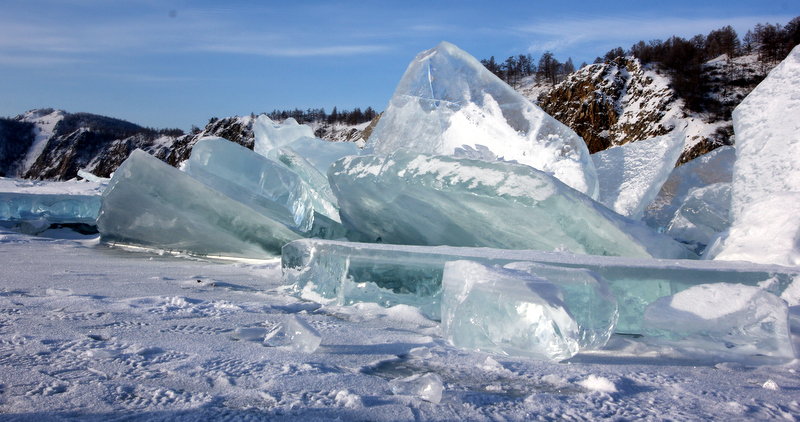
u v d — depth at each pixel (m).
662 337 2.82
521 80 88.00
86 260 5.77
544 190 4.23
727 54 63.56
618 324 3.01
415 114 5.91
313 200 6.77
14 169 136.25
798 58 5.38
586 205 4.19
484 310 2.59
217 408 1.63
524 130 5.69
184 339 2.50
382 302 3.53
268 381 1.92
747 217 4.42
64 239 8.30
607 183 6.21
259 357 2.24
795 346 2.64
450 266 2.86
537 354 2.48
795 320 2.88
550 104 63.31
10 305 3.10
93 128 131.62
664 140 6.26
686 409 1.82
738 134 5.46
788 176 4.79
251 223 6.21
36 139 147.25
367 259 3.62
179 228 6.48
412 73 6.11
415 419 1.63
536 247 4.49
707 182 6.80
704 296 2.83
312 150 8.05
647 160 6.21
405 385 1.88
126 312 3.05
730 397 1.98
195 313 3.13
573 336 2.46
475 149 5.56
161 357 2.18
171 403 1.67
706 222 5.75
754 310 2.69
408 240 5.46
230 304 3.42
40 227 8.96
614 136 57.19
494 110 5.79
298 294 3.97
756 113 5.35
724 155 6.95
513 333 2.53
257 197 6.66
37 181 15.24
